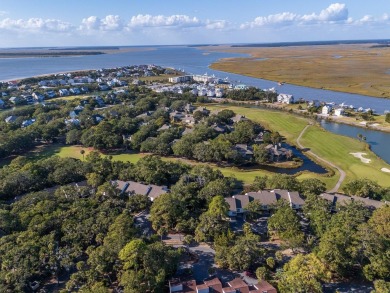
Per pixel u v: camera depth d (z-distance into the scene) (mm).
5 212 80250
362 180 101688
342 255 67188
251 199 94812
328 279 64438
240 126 163000
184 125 189250
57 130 168625
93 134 155750
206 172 108000
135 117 199375
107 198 92812
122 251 65938
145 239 76625
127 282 60844
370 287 66438
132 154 148625
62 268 70938
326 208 85938
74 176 108875
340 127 187125
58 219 79750
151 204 95562
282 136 167500
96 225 77000
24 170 107062
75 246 72375
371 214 83375
